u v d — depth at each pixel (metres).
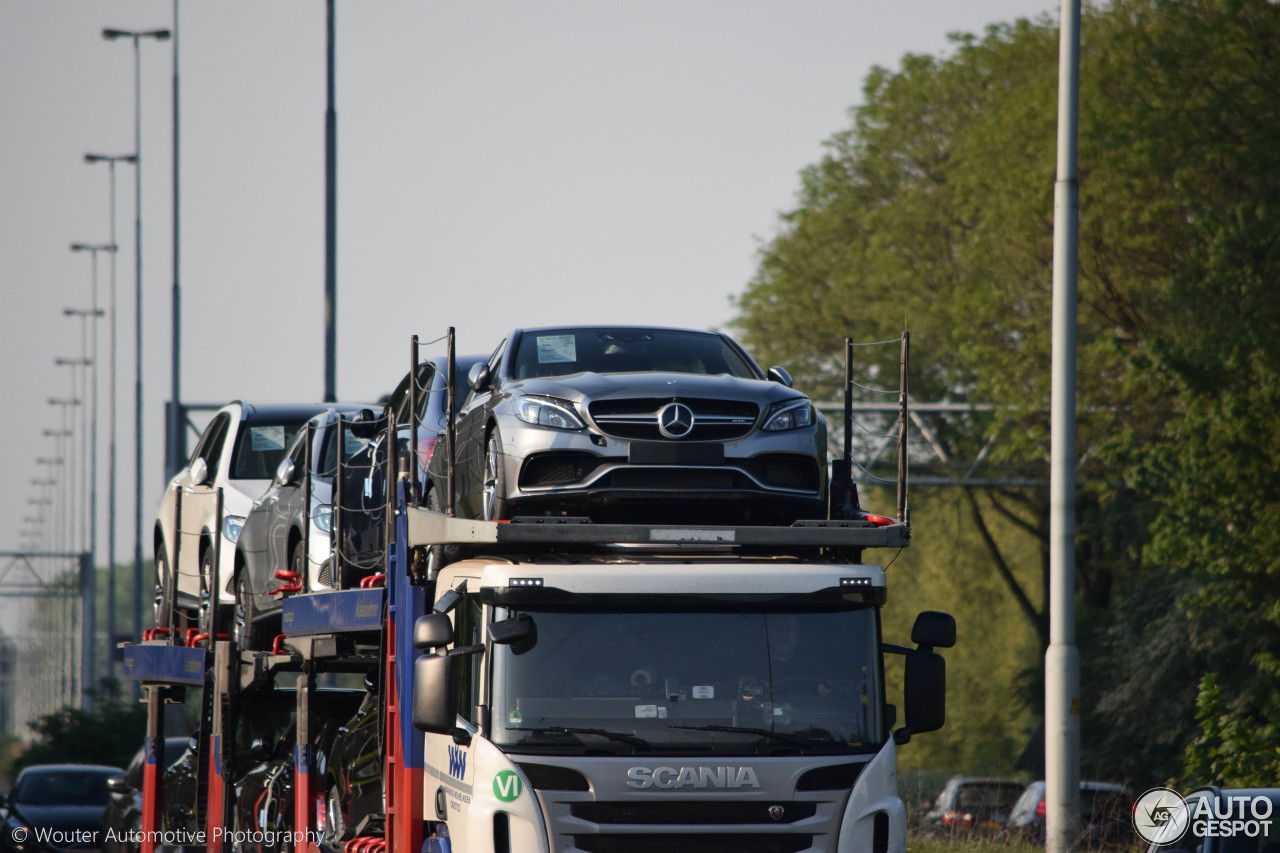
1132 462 97.88
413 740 33.41
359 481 42.88
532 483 33.12
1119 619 119.50
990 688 176.50
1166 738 108.12
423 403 41.25
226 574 49.44
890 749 30.23
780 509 33.97
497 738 29.25
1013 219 119.69
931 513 167.75
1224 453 90.25
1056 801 57.62
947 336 145.75
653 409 33.31
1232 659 106.44
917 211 150.12
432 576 34.34
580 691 29.52
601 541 30.73
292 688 48.78
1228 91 108.38
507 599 29.64
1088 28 132.88
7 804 86.94
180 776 54.44
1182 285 101.19
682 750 29.38
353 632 38.19
